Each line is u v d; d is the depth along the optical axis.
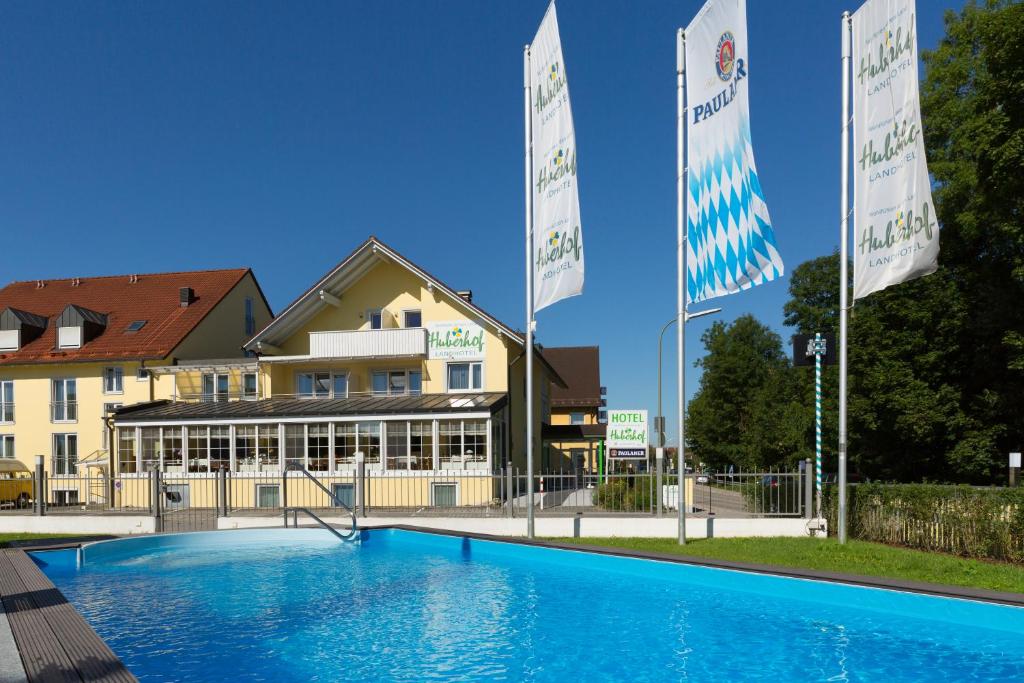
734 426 52.41
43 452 29.25
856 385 23.28
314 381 26.61
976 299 21.22
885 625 8.30
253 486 23.09
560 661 7.12
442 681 6.55
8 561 11.04
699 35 12.45
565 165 13.20
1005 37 17.45
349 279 26.55
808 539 13.46
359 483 17.42
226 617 9.03
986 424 21.30
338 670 6.89
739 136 11.59
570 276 13.07
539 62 13.85
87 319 30.58
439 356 25.38
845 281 12.70
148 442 24.00
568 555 12.13
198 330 31.06
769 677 6.60
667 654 7.31
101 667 5.51
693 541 13.66
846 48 12.57
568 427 42.28
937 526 11.84
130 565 12.91
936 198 22.72
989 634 7.73
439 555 13.72
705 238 12.32
